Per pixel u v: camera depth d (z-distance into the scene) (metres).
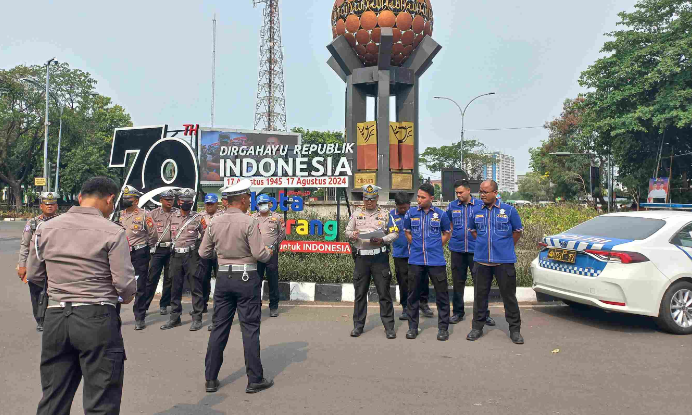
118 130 15.72
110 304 3.09
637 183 30.30
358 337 6.18
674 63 24.83
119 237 3.11
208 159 29.09
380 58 18.12
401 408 3.96
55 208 6.59
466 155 55.88
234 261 4.48
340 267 9.32
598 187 36.91
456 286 7.09
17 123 39.12
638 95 27.02
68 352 3.04
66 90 40.12
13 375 4.73
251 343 4.36
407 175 19.06
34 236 3.09
